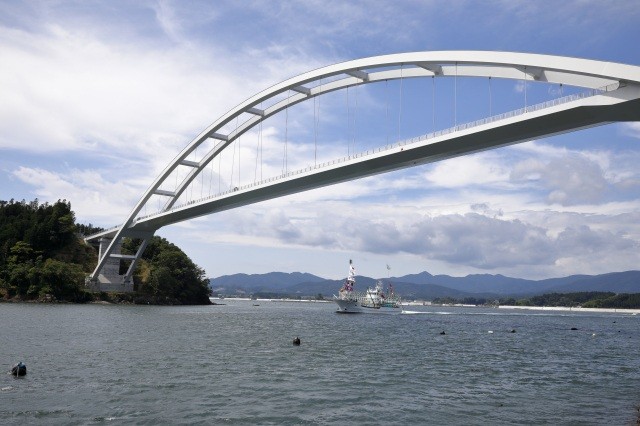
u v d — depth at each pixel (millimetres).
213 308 128750
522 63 46562
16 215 155125
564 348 44406
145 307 111500
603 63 41375
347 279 111125
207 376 24641
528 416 18484
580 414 18969
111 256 130500
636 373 30000
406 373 27266
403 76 64000
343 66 67062
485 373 28234
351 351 36531
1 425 15695
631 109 42500
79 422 16250
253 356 32281
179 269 149125
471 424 17219
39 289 118625
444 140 56062
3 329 45188
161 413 17594
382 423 17141
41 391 20344
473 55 50625
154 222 122250
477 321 95688
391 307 112250
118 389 21094
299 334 50094
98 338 40688
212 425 16406
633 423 17781
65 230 141625
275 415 17812
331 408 18969
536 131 50719
